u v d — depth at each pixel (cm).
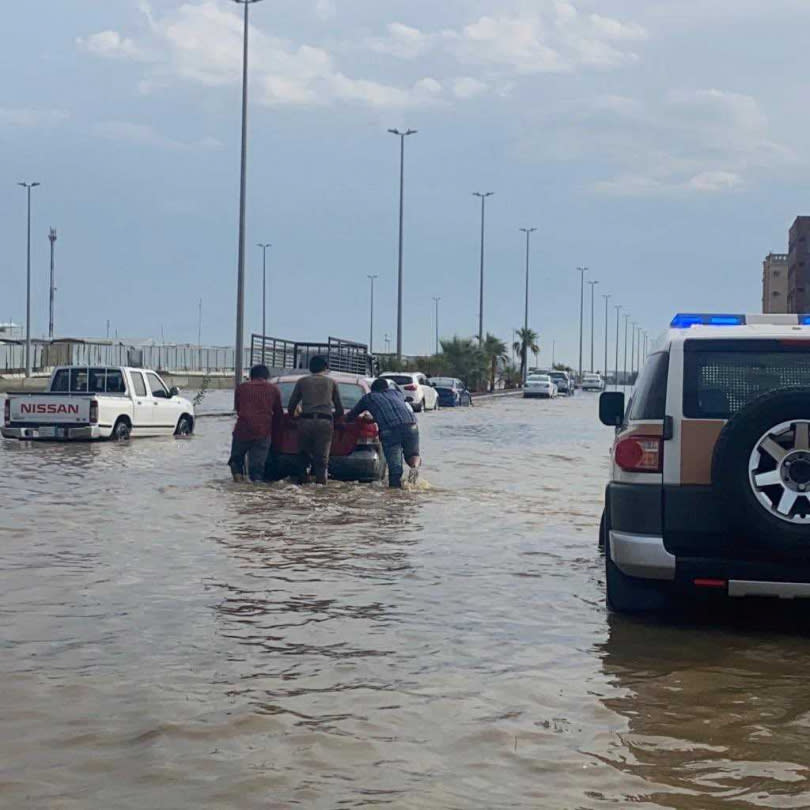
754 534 695
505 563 1016
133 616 776
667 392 739
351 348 5006
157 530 1175
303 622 767
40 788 465
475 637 735
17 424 2422
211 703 582
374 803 455
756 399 697
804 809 453
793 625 792
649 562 732
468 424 3819
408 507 1417
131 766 491
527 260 10100
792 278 12244
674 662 686
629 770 496
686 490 729
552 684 631
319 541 1125
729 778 487
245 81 4075
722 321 806
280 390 1819
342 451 1669
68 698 588
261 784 473
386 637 730
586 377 10825
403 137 6406
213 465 1927
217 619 771
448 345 8300
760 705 597
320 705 583
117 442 2477
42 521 1229
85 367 2575
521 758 509
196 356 8562
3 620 759
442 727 551
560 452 2480
